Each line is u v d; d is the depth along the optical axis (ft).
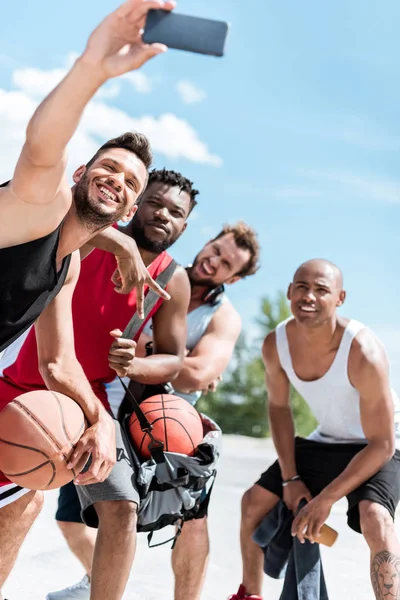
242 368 90.27
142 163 9.71
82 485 10.53
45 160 7.97
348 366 13.16
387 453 12.75
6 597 13.73
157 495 11.74
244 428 89.20
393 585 11.72
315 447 13.97
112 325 12.30
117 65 7.41
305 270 13.24
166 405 12.23
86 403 10.14
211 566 16.84
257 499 13.76
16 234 8.48
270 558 13.39
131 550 11.05
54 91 7.77
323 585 12.93
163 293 11.87
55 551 17.21
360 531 12.84
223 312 15.66
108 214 9.29
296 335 13.70
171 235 12.69
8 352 12.03
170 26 7.05
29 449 9.58
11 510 10.61
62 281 9.56
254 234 15.76
